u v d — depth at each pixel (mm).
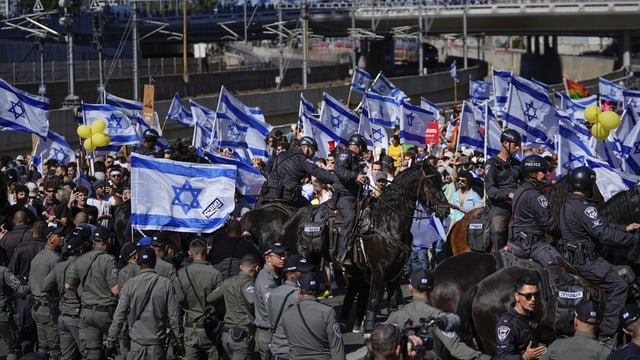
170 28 95562
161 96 64500
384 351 7703
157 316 11750
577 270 11250
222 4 101875
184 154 17625
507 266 11508
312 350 9992
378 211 14656
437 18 99250
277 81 74938
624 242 11078
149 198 14203
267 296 11602
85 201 17656
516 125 22469
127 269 12695
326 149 25188
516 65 128125
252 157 23891
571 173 11531
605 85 35625
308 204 17281
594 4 93562
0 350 13969
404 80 68312
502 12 96750
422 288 9922
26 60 66688
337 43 145500
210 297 12352
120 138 25469
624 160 19688
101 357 13180
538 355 9422
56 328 13938
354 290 15539
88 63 62281
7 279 13672
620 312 10625
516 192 11836
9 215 17500
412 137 26141
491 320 10680
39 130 22172
